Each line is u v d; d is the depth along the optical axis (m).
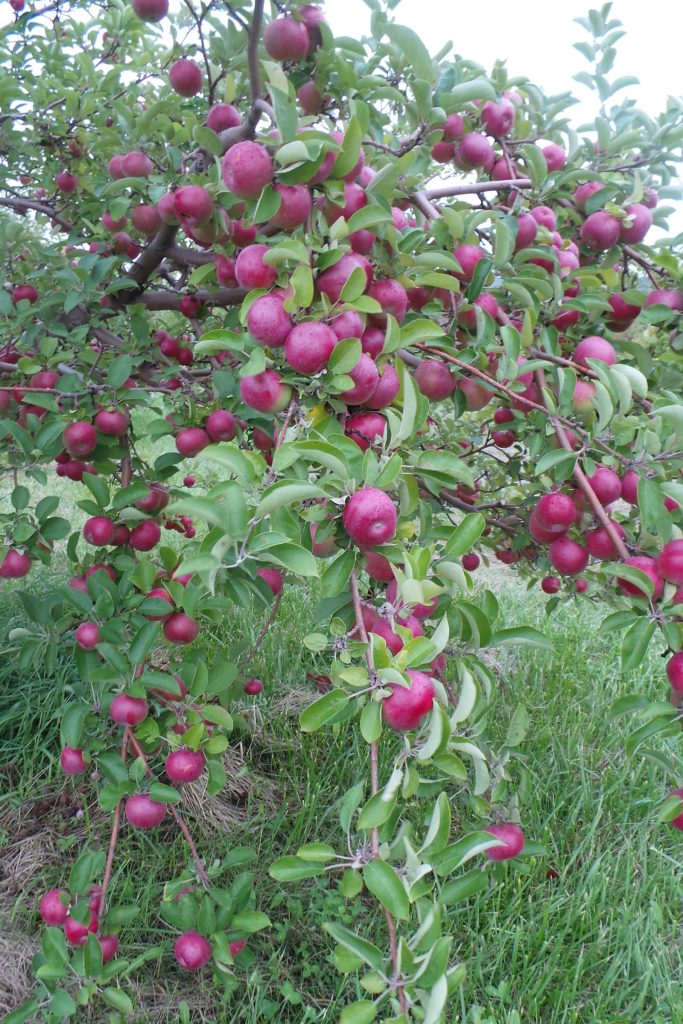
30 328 2.79
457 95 1.88
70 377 2.55
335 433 1.36
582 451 1.71
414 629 1.41
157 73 3.50
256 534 1.28
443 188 2.28
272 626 4.60
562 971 2.62
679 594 1.53
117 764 2.02
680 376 2.26
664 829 3.32
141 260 2.85
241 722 2.84
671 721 1.54
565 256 2.32
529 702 4.18
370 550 1.34
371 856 1.18
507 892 2.88
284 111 1.34
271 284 1.41
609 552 1.78
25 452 2.35
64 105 3.71
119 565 2.27
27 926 2.76
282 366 1.44
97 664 2.16
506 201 2.59
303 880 3.02
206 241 2.18
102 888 1.97
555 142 2.68
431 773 1.79
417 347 1.72
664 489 1.62
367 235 1.50
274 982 2.58
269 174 1.38
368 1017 1.11
